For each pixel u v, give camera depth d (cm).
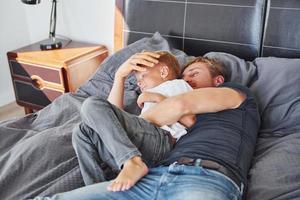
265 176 124
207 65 149
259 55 194
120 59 195
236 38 196
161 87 138
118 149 109
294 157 130
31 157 136
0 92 298
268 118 157
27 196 120
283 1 180
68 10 271
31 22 300
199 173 103
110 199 103
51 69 234
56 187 123
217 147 114
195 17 204
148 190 103
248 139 126
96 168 122
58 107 178
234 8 193
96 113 114
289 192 114
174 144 128
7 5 283
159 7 212
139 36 224
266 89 163
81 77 243
